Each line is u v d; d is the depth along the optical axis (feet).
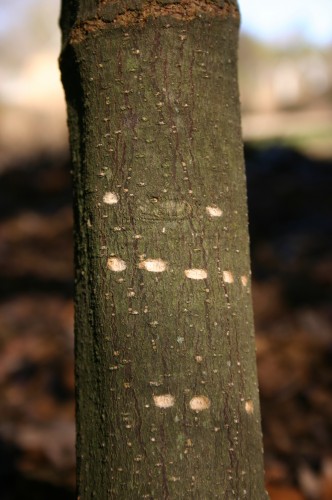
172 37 1.48
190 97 1.49
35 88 16.99
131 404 1.45
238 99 1.58
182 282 1.46
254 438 1.52
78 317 1.52
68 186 6.72
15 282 5.00
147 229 1.46
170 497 1.43
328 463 2.97
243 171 1.57
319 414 3.39
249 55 28.09
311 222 5.29
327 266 4.64
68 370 3.92
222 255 1.50
